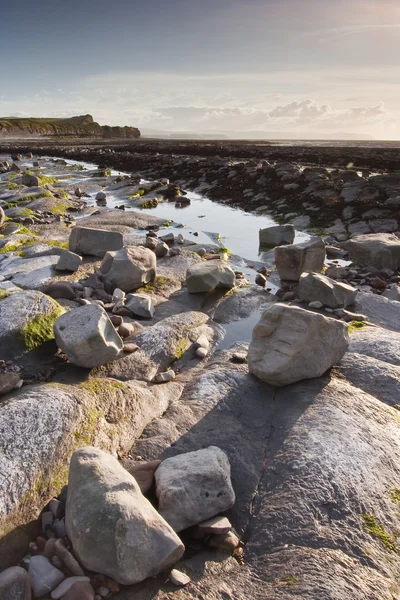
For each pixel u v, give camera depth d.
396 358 7.04
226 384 6.54
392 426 5.53
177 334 7.97
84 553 3.59
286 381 6.37
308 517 4.27
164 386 6.62
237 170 29.86
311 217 19.12
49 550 3.84
